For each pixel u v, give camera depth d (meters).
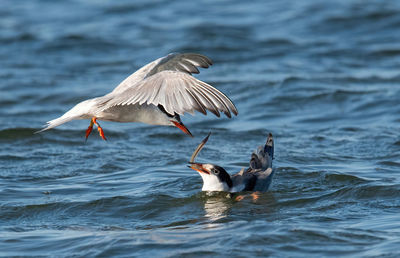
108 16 32.25
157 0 35.12
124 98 7.62
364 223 9.62
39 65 24.70
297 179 12.52
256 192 11.78
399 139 15.22
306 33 28.33
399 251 8.23
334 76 22.05
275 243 8.77
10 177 13.12
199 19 31.17
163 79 7.54
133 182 12.62
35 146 15.85
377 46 26.06
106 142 16.19
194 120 18.33
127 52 26.25
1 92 21.06
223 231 9.41
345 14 30.22
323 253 8.37
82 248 8.87
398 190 11.28
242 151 15.04
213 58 25.12
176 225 9.96
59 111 19.36
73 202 11.23
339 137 15.85
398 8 30.59
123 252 8.65
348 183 12.05
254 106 19.31
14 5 34.84
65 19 31.75
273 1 34.16
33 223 10.30
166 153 14.99
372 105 18.61
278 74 22.58
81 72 23.73
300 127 17.11
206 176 11.81
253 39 27.59
